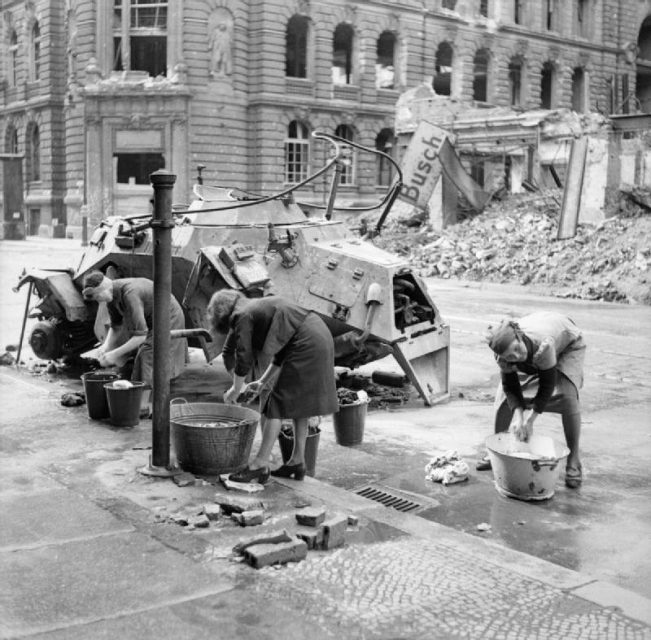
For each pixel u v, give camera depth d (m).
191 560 4.54
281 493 5.69
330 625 3.89
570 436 6.52
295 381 5.83
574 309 18.58
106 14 40.88
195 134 40.78
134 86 40.38
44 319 10.81
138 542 4.76
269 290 9.06
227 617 3.93
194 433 5.87
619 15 56.22
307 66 44.25
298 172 44.34
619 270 21.38
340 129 46.03
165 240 5.85
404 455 7.39
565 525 5.72
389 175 47.72
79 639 3.68
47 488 5.66
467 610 4.09
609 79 56.28
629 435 8.22
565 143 28.84
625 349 13.40
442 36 48.59
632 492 6.46
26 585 4.20
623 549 5.31
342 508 5.51
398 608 4.09
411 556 4.75
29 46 48.25
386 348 9.30
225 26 40.78
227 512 5.26
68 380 9.90
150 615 3.92
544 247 24.41
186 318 9.49
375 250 9.77
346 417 7.54
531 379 6.51
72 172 44.44
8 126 50.44
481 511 5.98
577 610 4.12
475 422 8.65
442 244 26.89
